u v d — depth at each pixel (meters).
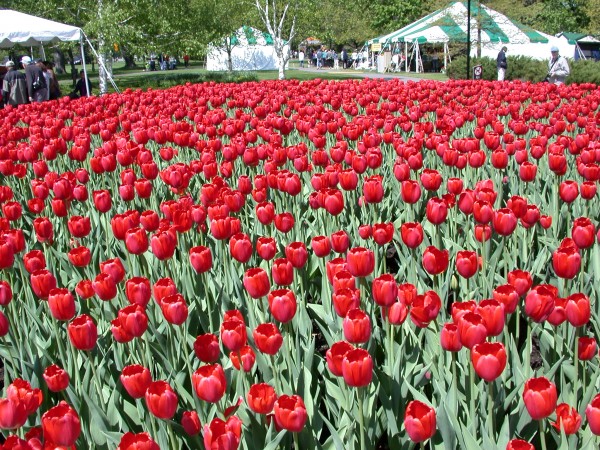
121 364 3.50
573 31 60.97
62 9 30.62
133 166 7.50
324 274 4.09
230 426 2.22
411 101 11.83
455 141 6.48
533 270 4.45
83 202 6.10
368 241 4.88
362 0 61.94
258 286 2.93
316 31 41.31
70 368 3.46
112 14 27.88
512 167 6.93
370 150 5.96
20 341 3.60
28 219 6.20
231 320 2.66
